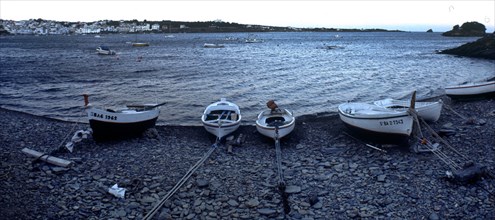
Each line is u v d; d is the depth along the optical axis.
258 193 13.91
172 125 23.12
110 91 37.81
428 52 95.50
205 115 21.73
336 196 13.59
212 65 61.91
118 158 17.45
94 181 14.88
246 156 17.84
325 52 98.12
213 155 17.92
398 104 22.98
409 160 16.58
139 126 20.50
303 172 15.77
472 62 65.00
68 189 14.05
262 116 22.11
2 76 48.00
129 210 12.72
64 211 12.48
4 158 16.95
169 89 38.62
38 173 15.27
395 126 17.70
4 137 20.34
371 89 38.31
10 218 11.77
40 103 32.38
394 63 65.31
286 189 14.10
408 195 13.44
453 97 27.61
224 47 122.38
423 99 29.36
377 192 13.76
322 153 18.09
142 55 85.81
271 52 97.62
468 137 19.11
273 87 39.31
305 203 13.10
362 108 22.19
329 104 31.48
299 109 29.77
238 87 39.44
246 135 20.95
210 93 36.25
